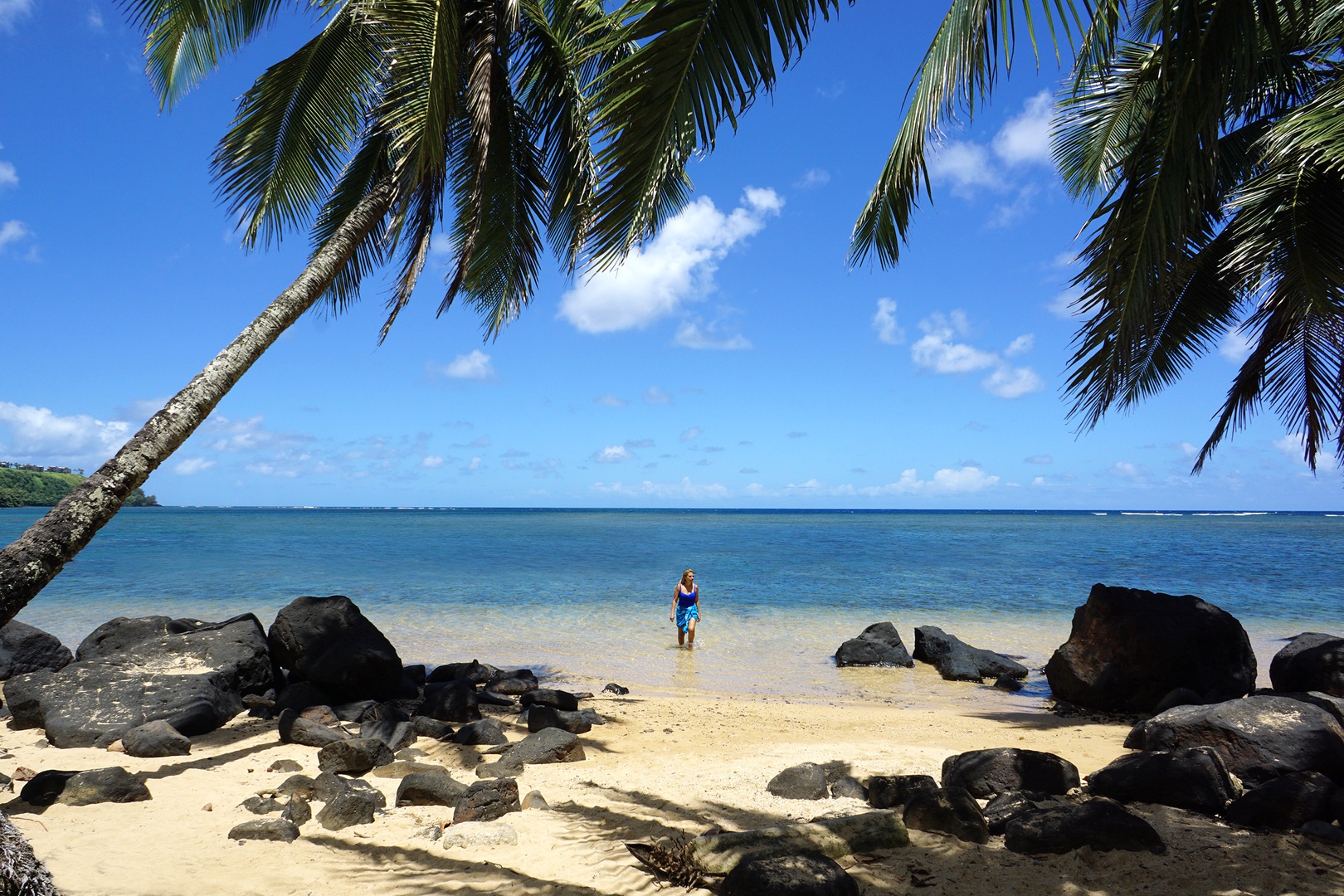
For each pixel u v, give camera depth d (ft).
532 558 110.93
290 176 30.04
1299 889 12.48
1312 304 22.43
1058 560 112.78
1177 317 31.53
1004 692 36.01
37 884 8.51
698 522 342.23
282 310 20.38
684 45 11.93
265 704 27.53
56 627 48.37
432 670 38.01
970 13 14.03
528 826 15.83
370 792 16.55
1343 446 24.99
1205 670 31.01
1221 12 15.88
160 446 15.65
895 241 19.20
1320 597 70.54
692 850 13.74
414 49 23.61
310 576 80.38
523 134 32.35
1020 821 14.92
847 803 17.66
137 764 20.45
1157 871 13.21
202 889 12.46
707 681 37.81
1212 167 17.02
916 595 70.33
